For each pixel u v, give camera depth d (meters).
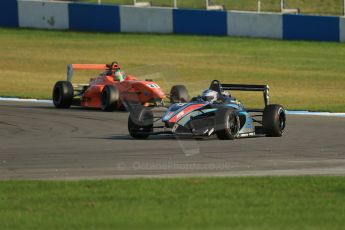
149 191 34.09
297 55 116.12
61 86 73.56
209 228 27.41
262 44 124.00
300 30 125.62
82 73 108.19
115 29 135.38
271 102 82.56
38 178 38.38
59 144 50.44
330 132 57.19
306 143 50.84
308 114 70.81
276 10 135.12
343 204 31.64
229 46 123.31
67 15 137.25
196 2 141.50
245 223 28.23
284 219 28.94
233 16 129.12
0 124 61.50
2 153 46.69
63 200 32.50
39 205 31.64
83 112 70.19
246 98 85.88
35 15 138.62
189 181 36.38
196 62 111.69
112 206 31.27
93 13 136.25
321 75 102.50
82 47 124.81
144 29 133.88
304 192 33.94
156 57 115.50
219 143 50.03
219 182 36.16
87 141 51.81
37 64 113.00
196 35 131.00
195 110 51.19
